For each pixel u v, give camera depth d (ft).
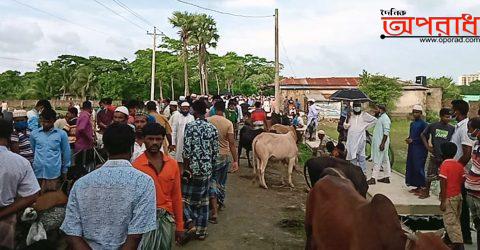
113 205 9.20
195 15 164.45
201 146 20.63
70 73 221.25
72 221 9.25
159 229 13.16
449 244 18.97
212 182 24.21
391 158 36.83
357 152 29.53
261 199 29.89
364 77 101.76
